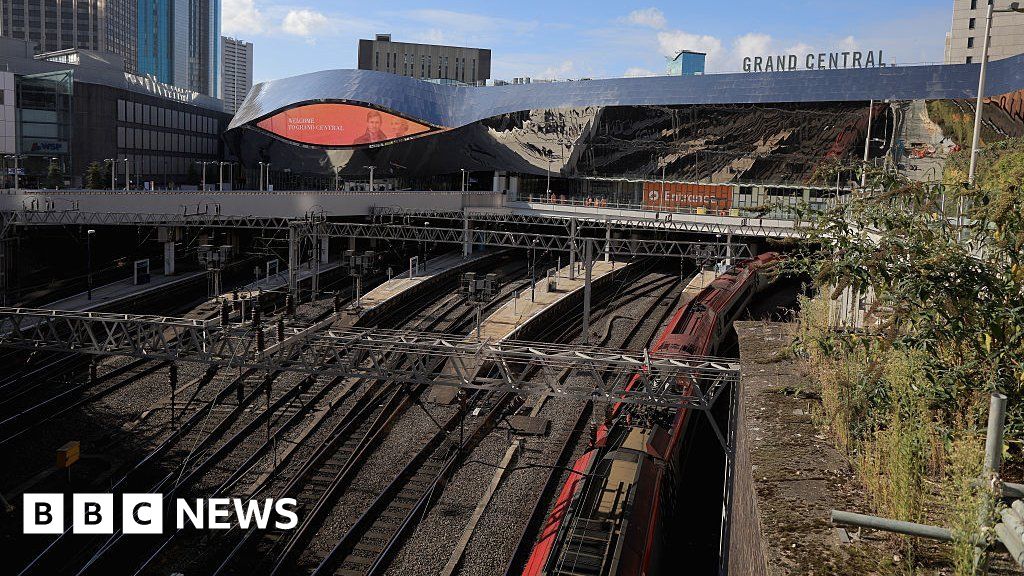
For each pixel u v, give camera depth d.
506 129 108.44
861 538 6.54
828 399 9.55
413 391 38.44
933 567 6.02
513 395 38.03
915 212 9.20
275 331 27.06
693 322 41.50
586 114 101.88
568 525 20.31
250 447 32.41
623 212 89.06
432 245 88.44
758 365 12.90
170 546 24.50
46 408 35.62
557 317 59.84
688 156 98.75
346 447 32.28
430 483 29.08
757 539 7.29
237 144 125.88
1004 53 101.38
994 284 8.11
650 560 19.42
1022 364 7.62
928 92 85.81
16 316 29.20
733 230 68.50
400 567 23.78
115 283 61.62
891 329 8.18
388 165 117.94
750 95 92.88
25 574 22.75
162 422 34.62
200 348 27.22
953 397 7.73
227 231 74.69
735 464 13.02
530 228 93.50
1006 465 8.01
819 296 13.76
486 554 24.30
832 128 90.25
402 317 58.34
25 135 97.31
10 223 51.66
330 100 114.12
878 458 7.25
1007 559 6.04
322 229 61.09
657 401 23.52
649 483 22.41
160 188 117.81
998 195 8.77
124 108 108.19
